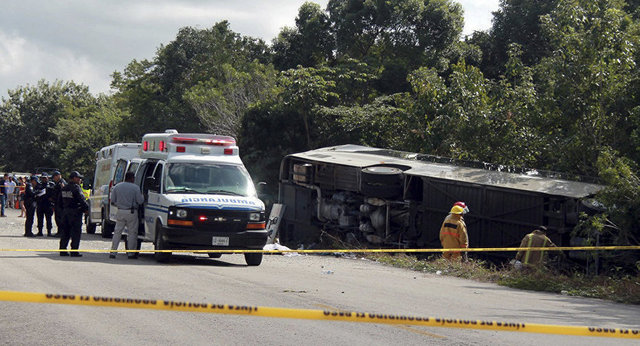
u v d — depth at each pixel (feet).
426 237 173.17
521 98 199.52
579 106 172.76
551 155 185.47
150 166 144.25
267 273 113.80
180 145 136.26
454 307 82.07
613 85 168.76
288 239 216.13
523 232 152.76
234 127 378.32
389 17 388.57
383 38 403.13
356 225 192.85
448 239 143.43
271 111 318.04
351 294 89.66
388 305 80.33
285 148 320.09
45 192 191.11
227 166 136.56
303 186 208.95
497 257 157.17
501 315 76.89
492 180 163.02
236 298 79.51
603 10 195.21
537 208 149.59
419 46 390.42
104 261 121.49
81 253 137.49
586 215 130.93
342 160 198.08
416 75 244.01
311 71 315.78
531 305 89.71
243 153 328.29
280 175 218.79
